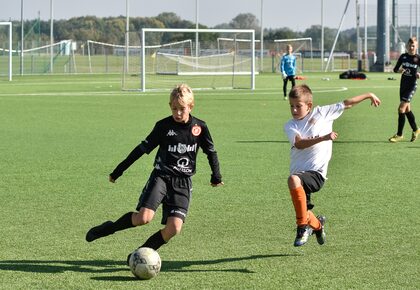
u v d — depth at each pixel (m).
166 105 29.83
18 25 69.75
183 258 8.09
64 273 7.54
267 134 19.86
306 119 8.07
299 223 7.74
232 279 7.35
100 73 65.69
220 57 54.75
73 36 96.25
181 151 7.50
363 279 7.34
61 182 12.69
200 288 7.09
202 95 36.38
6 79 53.53
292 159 8.15
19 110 27.27
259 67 73.94
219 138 18.95
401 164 14.70
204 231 9.26
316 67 77.88
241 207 10.67
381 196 11.48
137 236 9.02
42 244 8.64
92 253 8.27
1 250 8.38
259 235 9.07
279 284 7.20
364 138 19.06
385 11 68.06
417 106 29.52
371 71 69.06
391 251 8.34
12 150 16.69
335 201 11.10
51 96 35.00
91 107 28.72
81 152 16.41
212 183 7.78
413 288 7.07
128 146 17.44
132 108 28.34
